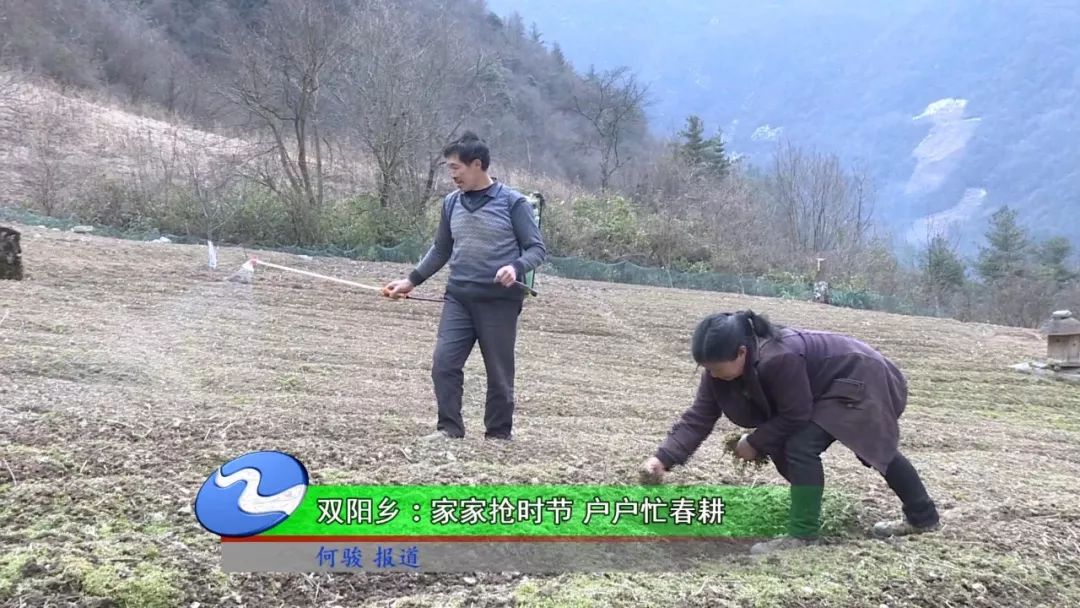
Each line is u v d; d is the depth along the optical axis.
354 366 9.23
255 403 6.10
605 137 47.81
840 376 3.79
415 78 23.53
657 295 20.25
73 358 6.85
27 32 33.28
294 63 22.33
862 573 3.45
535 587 3.15
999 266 39.81
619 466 4.74
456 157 5.08
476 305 5.18
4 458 3.84
